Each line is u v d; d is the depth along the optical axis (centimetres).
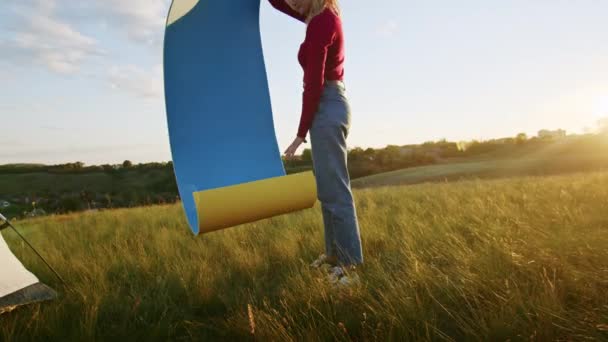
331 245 282
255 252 354
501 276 227
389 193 923
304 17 298
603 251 246
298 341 183
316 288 235
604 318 172
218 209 217
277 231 456
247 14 295
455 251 287
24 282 268
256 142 302
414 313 193
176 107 275
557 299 190
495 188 764
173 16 258
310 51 249
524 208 463
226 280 294
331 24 251
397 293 213
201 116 285
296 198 244
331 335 189
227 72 293
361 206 705
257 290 260
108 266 340
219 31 285
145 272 327
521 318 181
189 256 377
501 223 388
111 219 732
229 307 237
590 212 395
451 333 187
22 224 752
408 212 535
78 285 279
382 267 271
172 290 276
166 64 268
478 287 215
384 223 457
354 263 264
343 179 268
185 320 223
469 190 765
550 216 397
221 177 285
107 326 220
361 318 198
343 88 270
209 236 454
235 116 296
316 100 251
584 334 164
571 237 280
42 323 214
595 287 202
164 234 482
